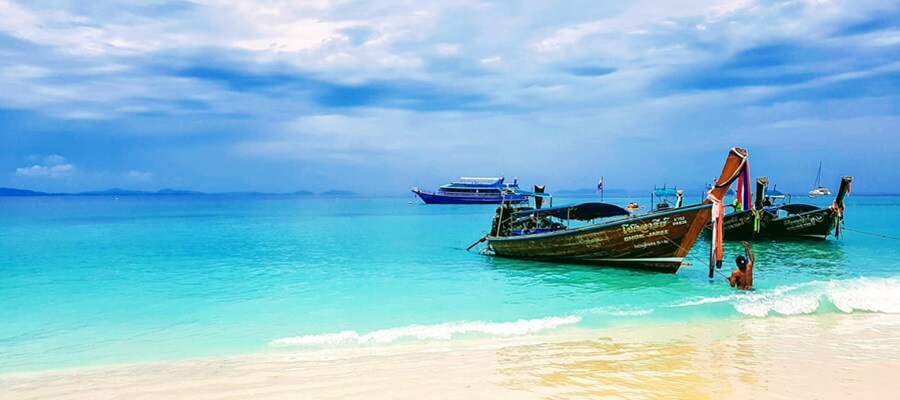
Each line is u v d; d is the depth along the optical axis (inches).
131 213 3176.7
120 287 695.1
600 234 803.4
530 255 917.2
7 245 1240.2
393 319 514.0
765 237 1262.3
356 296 631.8
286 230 1747.0
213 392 308.2
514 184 4522.6
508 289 674.8
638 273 787.4
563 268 846.5
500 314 533.0
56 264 913.5
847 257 983.0
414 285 707.4
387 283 722.8
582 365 351.3
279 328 480.4
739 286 654.5
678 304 556.4
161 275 795.4
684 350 386.9
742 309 526.0
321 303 592.1
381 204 5531.5
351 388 310.8
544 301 597.6
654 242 765.3
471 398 292.7
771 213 1312.7
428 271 829.8
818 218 1216.2
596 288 677.9
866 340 414.3
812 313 514.3
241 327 484.4
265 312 547.5
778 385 309.1
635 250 786.2
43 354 404.2
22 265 901.8
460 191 4527.6
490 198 4490.7
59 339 447.5
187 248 1178.6
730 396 291.4
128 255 1050.7
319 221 2292.1
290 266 892.6
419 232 1647.4
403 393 301.0
